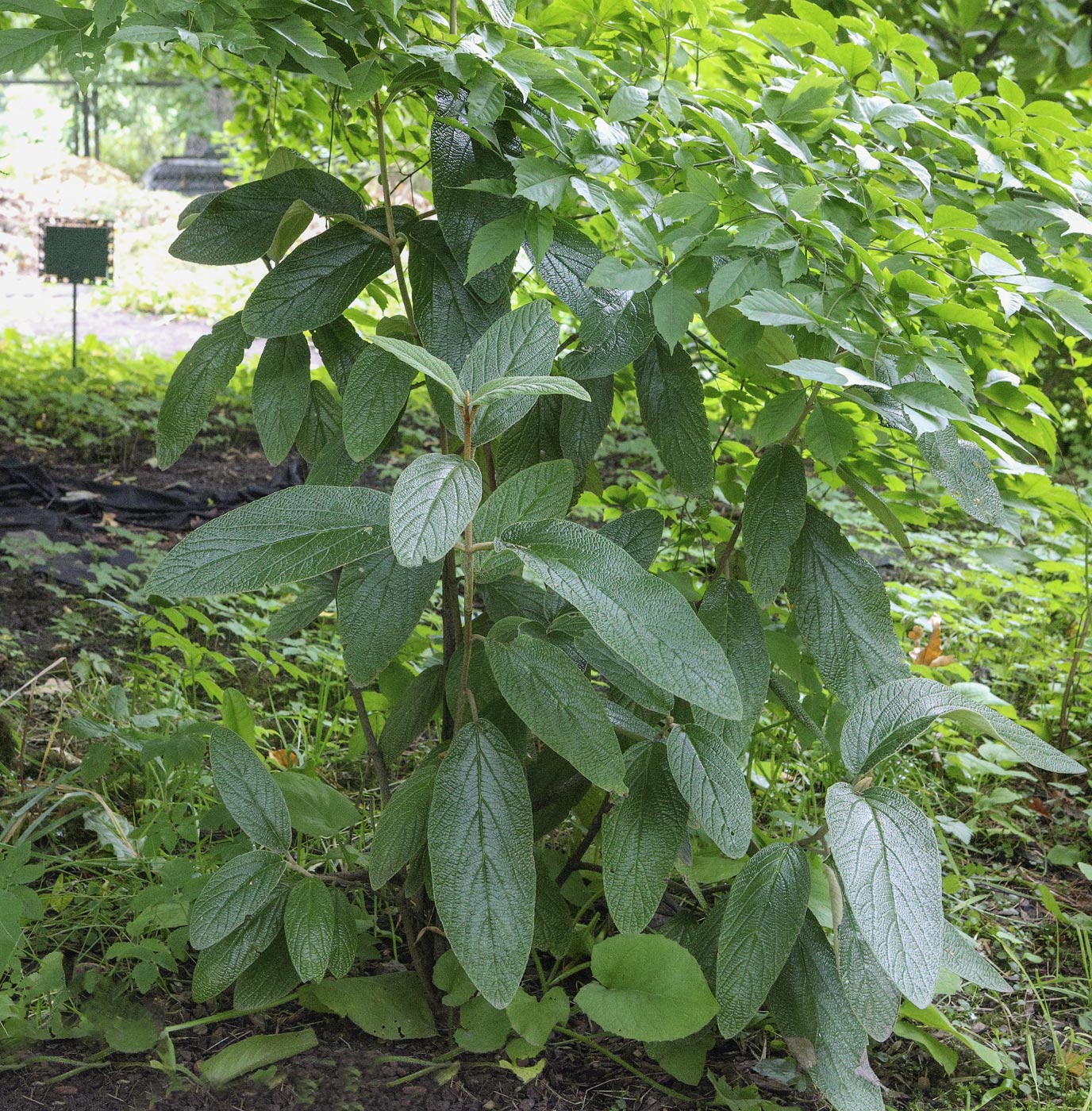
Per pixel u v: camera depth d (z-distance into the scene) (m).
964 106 1.99
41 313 12.97
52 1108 1.64
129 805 2.57
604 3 1.91
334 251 1.69
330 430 1.90
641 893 1.59
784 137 1.69
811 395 1.62
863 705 1.55
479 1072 1.80
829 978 1.69
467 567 1.46
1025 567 4.67
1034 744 1.47
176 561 1.35
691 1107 1.78
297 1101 1.69
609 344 1.66
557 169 1.55
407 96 2.05
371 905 2.23
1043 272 1.96
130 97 23.00
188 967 2.03
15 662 3.36
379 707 2.47
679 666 1.29
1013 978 2.33
